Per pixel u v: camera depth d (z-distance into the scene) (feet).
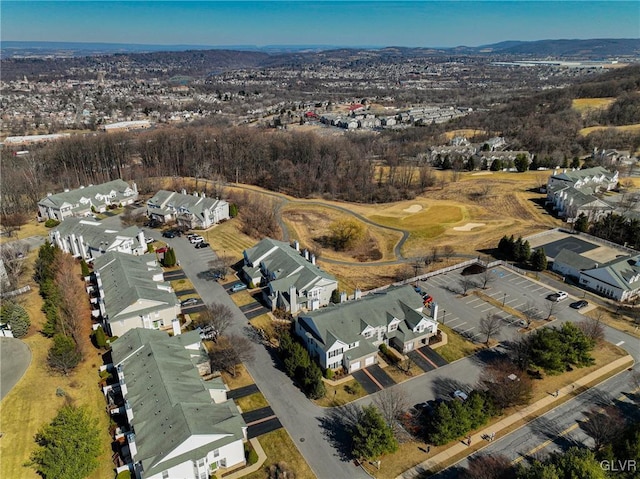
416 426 178.19
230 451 158.81
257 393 197.67
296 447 169.78
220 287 288.10
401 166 603.26
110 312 232.53
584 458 140.26
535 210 431.84
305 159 581.94
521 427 178.09
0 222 395.34
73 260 319.68
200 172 545.03
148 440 154.81
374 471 159.43
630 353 221.66
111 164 562.25
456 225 408.05
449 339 234.79
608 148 619.67
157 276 280.51
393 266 330.75
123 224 395.75
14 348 225.35
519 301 270.26
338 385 202.69
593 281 282.97
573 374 207.62
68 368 206.69
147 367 184.96
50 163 549.13
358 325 221.66
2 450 168.25
